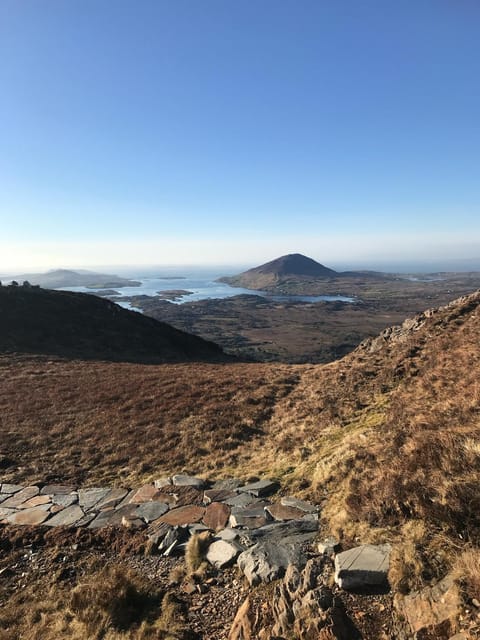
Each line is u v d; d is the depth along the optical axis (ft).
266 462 35.45
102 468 37.40
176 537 23.36
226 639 15.53
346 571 16.07
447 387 36.96
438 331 63.10
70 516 27.53
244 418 49.37
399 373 52.49
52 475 35.73
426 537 16.90
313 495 26.37
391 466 22.57
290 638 14.01
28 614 18.24
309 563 17.83
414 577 14.98
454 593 12.99
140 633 16.06
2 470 37.11
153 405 56.65
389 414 36.27
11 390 65.16
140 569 21.24
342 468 27.09
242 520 24.31
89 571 21.38
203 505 27.45
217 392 62.49
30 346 107.24
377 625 13.78
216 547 21.68
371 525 19.57
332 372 66.03
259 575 18.33
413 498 18.98
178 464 37.45
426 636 12.32
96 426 48.80
